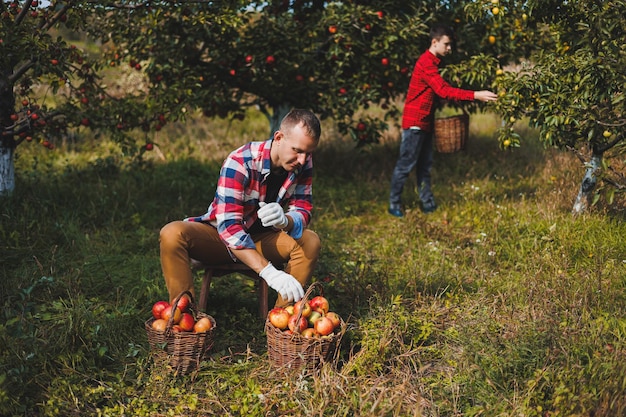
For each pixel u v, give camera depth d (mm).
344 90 6973
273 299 4406
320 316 3420
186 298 3455
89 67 6105
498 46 6969
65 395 3105
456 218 5980
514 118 5230
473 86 7141
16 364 3258
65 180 6965
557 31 5348
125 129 6152
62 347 3453
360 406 2920
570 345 3275
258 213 3438
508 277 4582
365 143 7223
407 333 3676
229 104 7594
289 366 3271
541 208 5781
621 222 5227
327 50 7371
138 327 3951
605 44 4562
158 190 6855
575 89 4816
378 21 6922
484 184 7047
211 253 3789
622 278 4387
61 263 4906
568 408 2811
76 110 5977
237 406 3025
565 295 4004
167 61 6789
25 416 2988
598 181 5422
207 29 6363
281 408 3039
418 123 6105
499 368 3162
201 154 8641
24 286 4336
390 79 7309
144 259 5141
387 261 5125
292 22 6871
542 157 7777
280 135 3467
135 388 3258
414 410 2879
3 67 5488
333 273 4664
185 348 3320
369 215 6520
